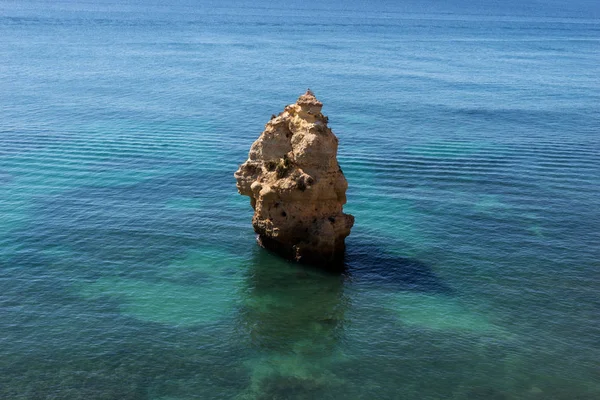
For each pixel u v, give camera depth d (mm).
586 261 44344
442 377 31906
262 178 43375
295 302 38781
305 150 41344
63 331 34781
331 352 33812
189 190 57031
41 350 33000
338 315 37406
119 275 41281
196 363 32500
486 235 48375
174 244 45875
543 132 82562
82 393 29891
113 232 47562
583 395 30734
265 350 33875
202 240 46656
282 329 35906
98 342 33906
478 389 31062
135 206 52812
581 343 34969
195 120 85062
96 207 52344
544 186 59812
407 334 35594
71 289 39312
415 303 38844
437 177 62031
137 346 33719
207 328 35719
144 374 31469
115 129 78500
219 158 67250
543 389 31125
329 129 42719
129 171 61875
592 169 65688
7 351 32750
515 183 60500
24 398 29359
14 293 38500
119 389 30281
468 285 41000
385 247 46188
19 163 63406
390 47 197000
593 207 54469
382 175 62344
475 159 68750
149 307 37625
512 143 76188
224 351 33625
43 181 58375
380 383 31375
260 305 38312
